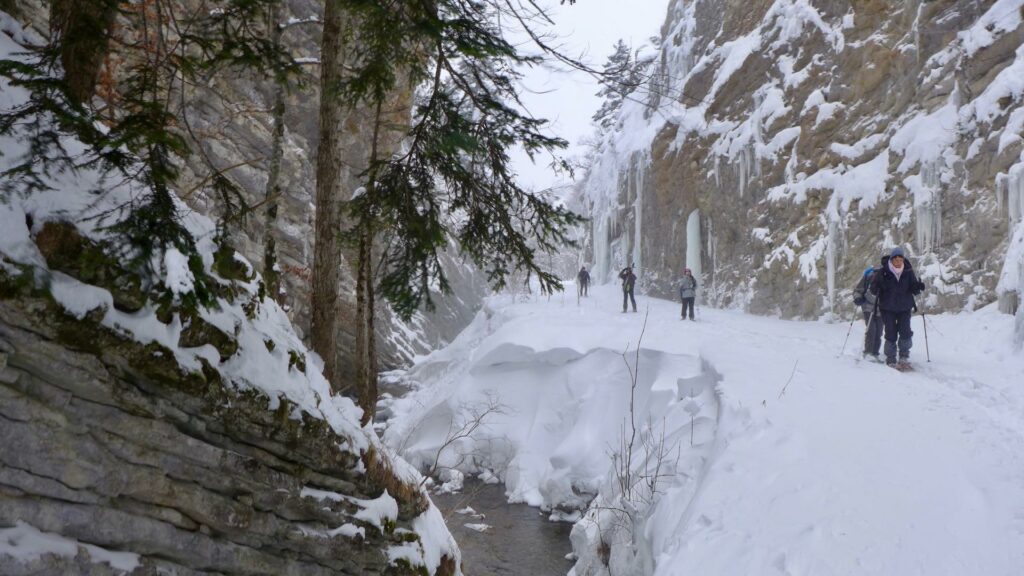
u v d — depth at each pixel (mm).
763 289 20609
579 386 14203
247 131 15523
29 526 2881
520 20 4062
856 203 17859
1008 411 7594
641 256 30703
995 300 13664
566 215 5312
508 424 14695
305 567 4348
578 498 11703
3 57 3102
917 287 10359
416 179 5289
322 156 7480
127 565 3252
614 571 7207
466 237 5711
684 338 14078
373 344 8461
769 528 5266
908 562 4527
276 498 4066
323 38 7465
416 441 16078
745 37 25125
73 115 3031
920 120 16656
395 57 5082
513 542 10422
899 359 10422
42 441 2906
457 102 4898
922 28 17047
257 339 4008
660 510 6941
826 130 19688
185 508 3551
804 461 6293
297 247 17750
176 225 3182
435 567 5812
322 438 4324
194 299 3363
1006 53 14906
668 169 27516
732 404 8133
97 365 3020
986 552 4523
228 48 3891
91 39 3289
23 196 2818
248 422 3781
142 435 3283
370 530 4852
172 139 3154
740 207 22766
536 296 28469
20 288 2695
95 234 3002
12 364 2816
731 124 24234
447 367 21906
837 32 20453
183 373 3312
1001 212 13914
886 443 6598
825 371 9859
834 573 4520
